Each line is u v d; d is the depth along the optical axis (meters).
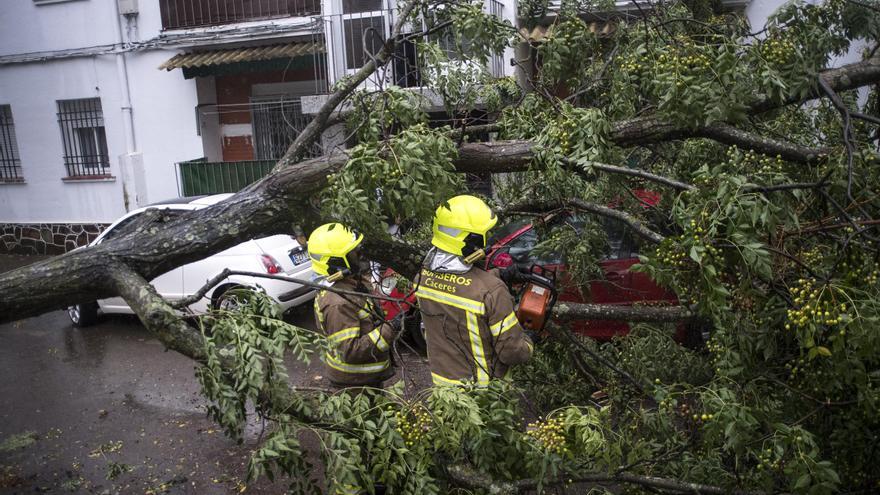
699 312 2.85
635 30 3.82
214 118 11.38
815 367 2.97
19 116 12.08
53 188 12.14
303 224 3.68
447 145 3.01
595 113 3.32
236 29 10.47
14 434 5.56
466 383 2.81
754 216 2.51
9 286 3.03
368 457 2.80
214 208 3.50
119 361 7.15
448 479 3.03
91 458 5.09
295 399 2.75
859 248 2.76
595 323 5.62
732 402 2.76
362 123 3.46
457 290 3.06
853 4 3.69
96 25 11.27
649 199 4.67
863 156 2.97
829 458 3.22
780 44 3.24
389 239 3.63
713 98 3.12
